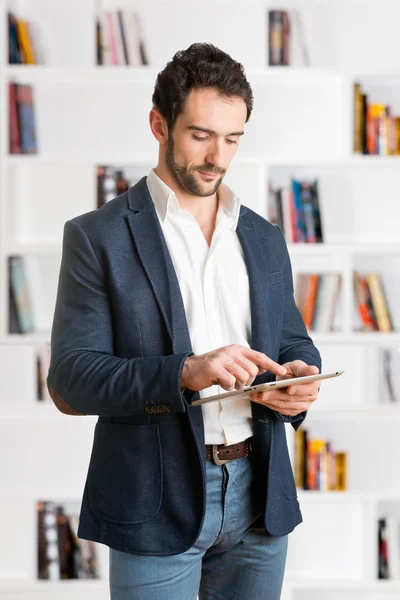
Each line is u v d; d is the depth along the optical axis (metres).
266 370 1.95
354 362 4.39
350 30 4.33
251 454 2.10
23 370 4.17
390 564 4.25
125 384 1.89
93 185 4.34
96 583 4.14
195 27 4.29
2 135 4.10
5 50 4.09
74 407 1.99
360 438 4.32
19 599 4.16
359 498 4.16
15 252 4.12
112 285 1.99
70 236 2.05
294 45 4.21
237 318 2.11
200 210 2.14
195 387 1.89
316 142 4.37
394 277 4.44
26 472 4.24
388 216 4.41
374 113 4.20
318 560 4.34
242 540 2.14
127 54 4.18
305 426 4.35
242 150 4.37
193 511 1.98
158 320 2.00
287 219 4.22
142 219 2.05
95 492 2.04
